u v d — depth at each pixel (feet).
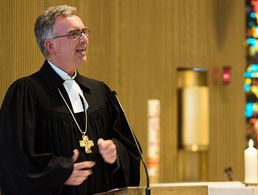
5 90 20.47
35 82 13.44
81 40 13.51
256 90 31.09
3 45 20.49
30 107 12.99
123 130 14.20
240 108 30.63
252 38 31.22
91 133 13.60
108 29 25.13
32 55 21.09
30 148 12.51
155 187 12.10
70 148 13.15
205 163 29.45
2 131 12.72
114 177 13.88
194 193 12.30
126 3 25.99
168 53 27.81
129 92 26.16
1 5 20.53
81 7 23.61
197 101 29.07
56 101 13.41
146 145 26.86
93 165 12.82
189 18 28.60
